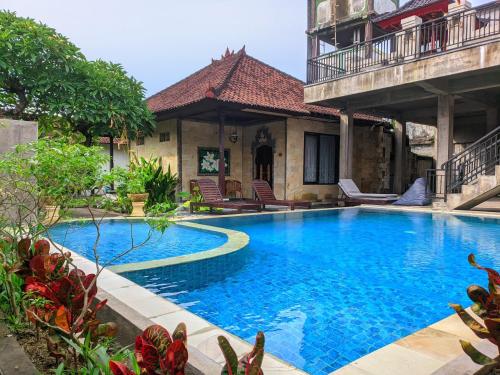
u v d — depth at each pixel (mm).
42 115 11062
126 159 22656
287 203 11484
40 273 2230
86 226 8492
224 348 1131
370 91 11672
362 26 17234
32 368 1645
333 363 2598
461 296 4012
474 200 10078
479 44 9320
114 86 11289
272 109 12570
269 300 3898
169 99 15922
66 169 2209
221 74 15000
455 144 18172
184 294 4094
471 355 1418
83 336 1859
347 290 4215
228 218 9883
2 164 2449
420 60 10414
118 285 3598
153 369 1244
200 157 14461
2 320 2287
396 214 10797
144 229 8398
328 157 15812
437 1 13336
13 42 9727
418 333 2592
